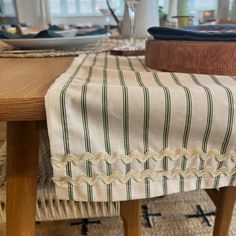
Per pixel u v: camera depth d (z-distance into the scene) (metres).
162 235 1.02
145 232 1.04
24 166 0.51
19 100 0.35
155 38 0.60
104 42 1.21
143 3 1.34
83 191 0.39
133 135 0.38
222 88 0.39
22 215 0.53
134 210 0.58
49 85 0.41
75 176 0.38
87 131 0.37
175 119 0.37
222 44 0.49
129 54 0.82
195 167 0.41
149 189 0.41
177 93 0.37
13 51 0.92
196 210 1.15
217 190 0.77
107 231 1.05
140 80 0.45
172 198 1.22
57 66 0.62
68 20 3.76
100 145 0.38
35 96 0.35
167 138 0.39
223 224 0.77
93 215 0.59
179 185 0.41
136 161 0.39
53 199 0.57
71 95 0.35
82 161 0.38
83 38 0.94
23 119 0.35
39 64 0.66
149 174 0.40
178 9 1.66
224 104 0.37
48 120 0.35
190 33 0.54
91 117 0.36
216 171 0.41
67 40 0.91
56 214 0.58
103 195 0.40
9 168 0.51
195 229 1.05
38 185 0.57
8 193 0.52
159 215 1.12
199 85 0.41
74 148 0.37
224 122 0.38
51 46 0.95
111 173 0.39
